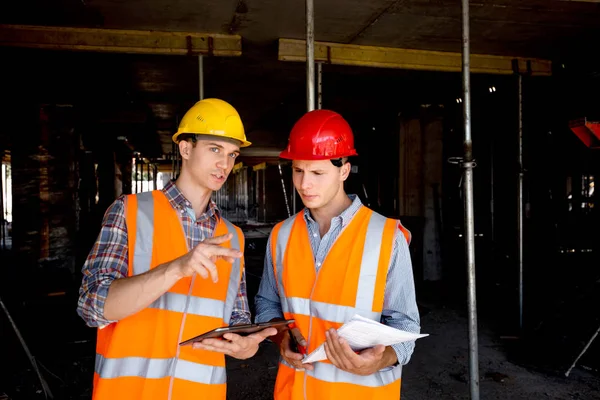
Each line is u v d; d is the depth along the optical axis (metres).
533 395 3.73
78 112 8.68
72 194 7.63
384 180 11.41
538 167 7.51
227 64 6.45
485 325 5.62
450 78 7.28
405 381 4.04
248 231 17.53
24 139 7.39
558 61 6.22
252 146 17.41
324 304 1.56
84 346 4.63
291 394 1.59
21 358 4.24
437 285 8.05
